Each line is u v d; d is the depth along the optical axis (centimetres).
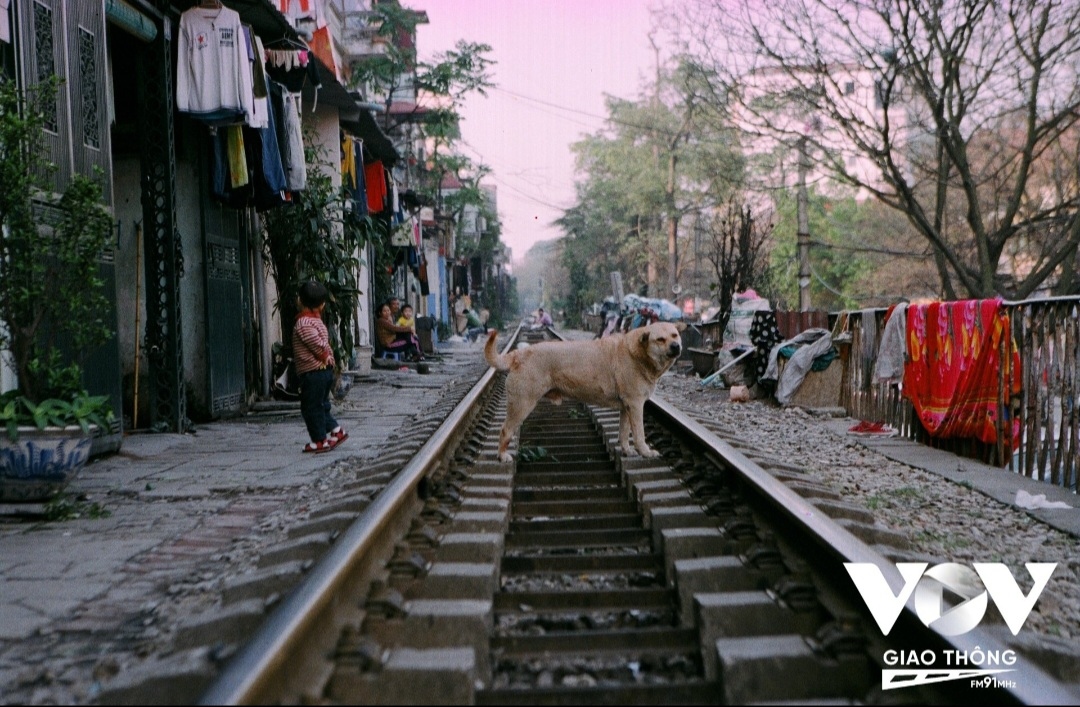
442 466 642
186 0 1069
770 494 445
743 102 1836
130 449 927
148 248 1058
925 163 2073
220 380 1228
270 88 1223
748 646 327
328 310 1413
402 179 3403
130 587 468
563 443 899
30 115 643
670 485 592
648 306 2594
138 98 1053
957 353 884
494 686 343
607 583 465
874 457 905
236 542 552
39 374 655
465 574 402
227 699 239
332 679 303
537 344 734
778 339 1442
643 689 324
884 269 3550
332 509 555
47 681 348
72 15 830
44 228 748
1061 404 739
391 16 2945
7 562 515
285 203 1279
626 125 4441
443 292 4678
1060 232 2044
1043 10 1636
